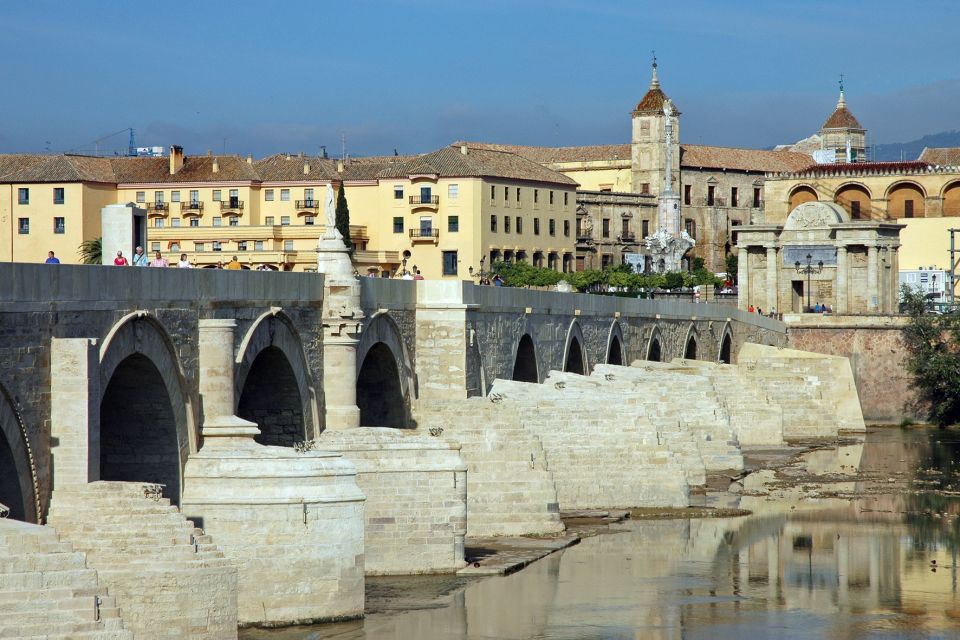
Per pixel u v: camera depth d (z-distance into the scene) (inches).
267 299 3257.9
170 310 2824.8
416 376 4261.8
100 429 2817.4
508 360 4781.0
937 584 3346.5
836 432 7278.5
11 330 2293.3
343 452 3203.7
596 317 5994.1
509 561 3385.8
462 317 4259.4
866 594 3228.3
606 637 2790.4
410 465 3216.0
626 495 4328.3
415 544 3216.0
